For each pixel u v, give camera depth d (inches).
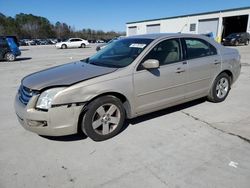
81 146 136.7
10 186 103.7
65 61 601.6
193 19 1417.3
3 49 607.2
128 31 1937.7
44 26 3503.9
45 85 127.4
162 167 115.5
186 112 186.1
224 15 1251.8
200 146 134.0
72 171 114.0
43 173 112.6
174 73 163.6
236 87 264.4
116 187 102.4
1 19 3225.9
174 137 145.5
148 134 149.9
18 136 150.3
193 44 181.5
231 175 108.0
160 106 163.9
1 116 186.4
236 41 1065.5
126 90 142.9
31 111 126.1
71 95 125.3
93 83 131.3
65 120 127.0
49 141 143.0
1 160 123.6
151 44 157.4
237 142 137.5
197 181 104.6
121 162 120.5
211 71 191.2
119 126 147.3
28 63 564.7
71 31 3592.5
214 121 168.6
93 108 133.7
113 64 154.1
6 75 384.5
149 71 151.2
